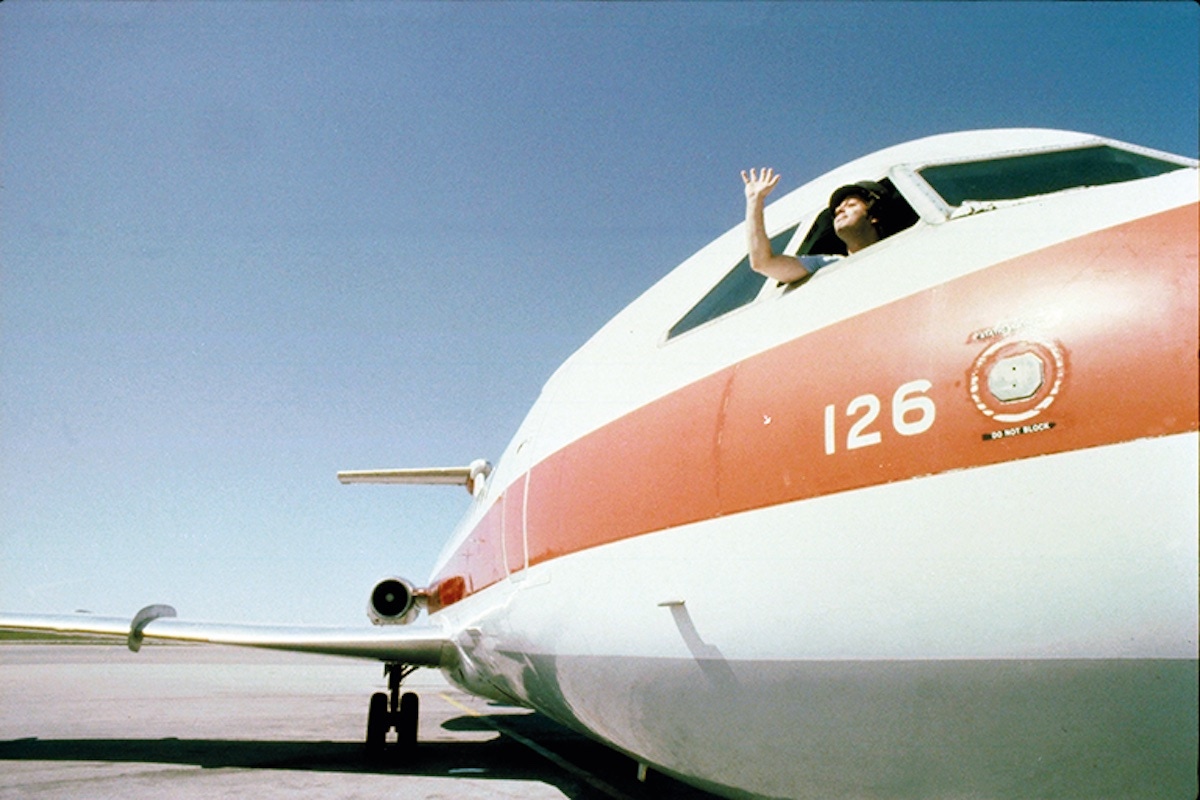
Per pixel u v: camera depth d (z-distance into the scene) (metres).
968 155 3.44
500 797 6.17
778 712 2.74
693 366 3.47
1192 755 2.04
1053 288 2.26
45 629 8.06
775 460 2.75
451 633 7.49
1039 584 2.10
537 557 4.49
